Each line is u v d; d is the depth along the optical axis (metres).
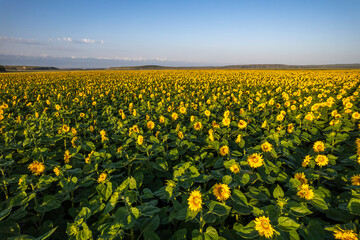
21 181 3.12
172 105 10.59
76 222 2.23
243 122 5.64
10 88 20.44
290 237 2.11
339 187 3.73
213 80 27.98
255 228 2.04
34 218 3.05
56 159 5.02
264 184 3.73
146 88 20.12
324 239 2.25
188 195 2.81
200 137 5.92
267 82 24.72
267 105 10.66
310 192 2.66
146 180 4.01
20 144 5.31
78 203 3.74
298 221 2.43
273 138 4.55
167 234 2.81
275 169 3.47
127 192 2.56
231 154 4.23
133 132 5.05
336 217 2.77
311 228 2.34
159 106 9.55
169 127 7.14
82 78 34.84
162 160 3.98
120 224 2.16
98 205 2.94
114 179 3.82
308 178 3.27
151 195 2.81
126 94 15.43
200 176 3.21
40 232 2.87
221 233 2.64
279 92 16.23
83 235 2.15
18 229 2.62
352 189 2.88
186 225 2.85
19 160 4.99
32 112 10.81
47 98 15.73
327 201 2.94
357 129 6.92
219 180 3.68
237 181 2.91
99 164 4.46
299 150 4.82
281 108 9.98
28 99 14.75
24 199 2.81
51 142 5.64
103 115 9.08
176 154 4.48
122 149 4.52
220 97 13.51
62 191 3.20
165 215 2.83
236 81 26.98
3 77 36.19
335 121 6.29
